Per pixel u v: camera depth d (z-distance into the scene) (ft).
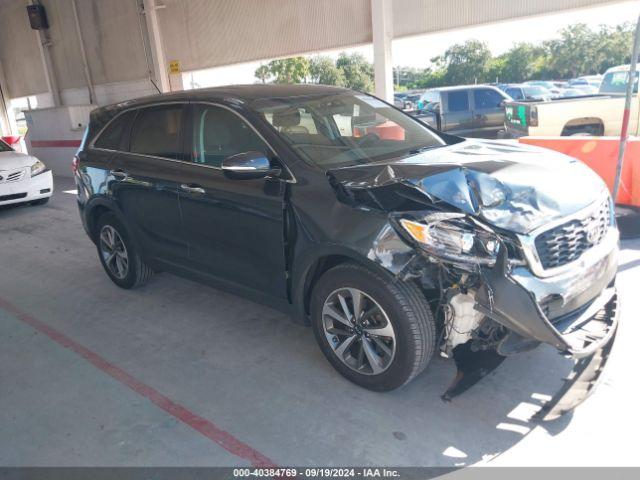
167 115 14.01
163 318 14.70
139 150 14.78
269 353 12.37
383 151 12.00
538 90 66.64
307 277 10.91
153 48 41.06
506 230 8.69
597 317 9.87
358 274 9.75
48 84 52.65
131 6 41.63
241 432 9.66
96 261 20.43
